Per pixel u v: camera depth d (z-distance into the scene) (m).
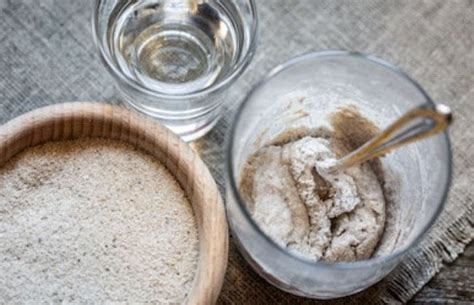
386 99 0.46
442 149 0.43
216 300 0.46
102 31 0.48
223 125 0.51
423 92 0.44
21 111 0.50
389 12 0.53
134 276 0.45
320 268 0.41
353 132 0.48
